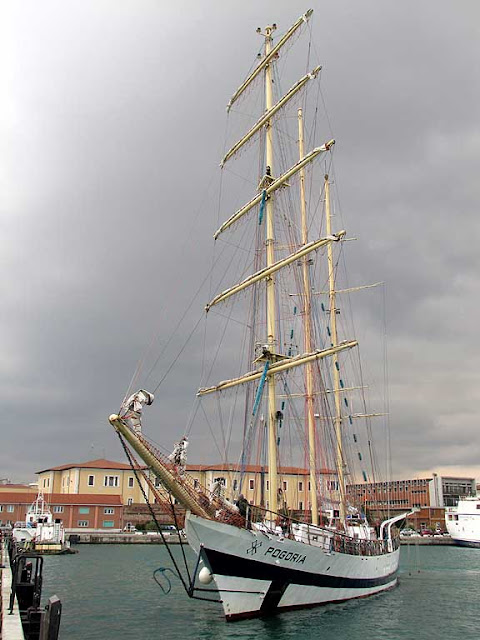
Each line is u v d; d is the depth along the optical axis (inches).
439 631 1275.8
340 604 1456.7
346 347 1720.0
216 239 1934.1
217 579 1153.4
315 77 1737.2
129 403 1117.1
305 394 2096.5
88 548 3954.2
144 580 2135.8
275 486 1482.5
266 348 1574.8
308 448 2064.5
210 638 1097.4
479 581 2315.5
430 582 2269.9
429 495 7160.4
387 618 1371.8
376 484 2561.5
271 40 1898.4
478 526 4985.2
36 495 4783.5
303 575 1272.1
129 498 5059.1
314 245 1631.4
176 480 1128.8
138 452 1114.1
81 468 5000.0
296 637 1109.1
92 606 1521.9
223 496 1204.5
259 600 1218.0
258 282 1748.3
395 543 2177.7
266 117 1822.1
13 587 780.6
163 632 1171.3
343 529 1868.8
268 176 1780.3
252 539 1165.7
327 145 1624.0
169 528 4837.6
